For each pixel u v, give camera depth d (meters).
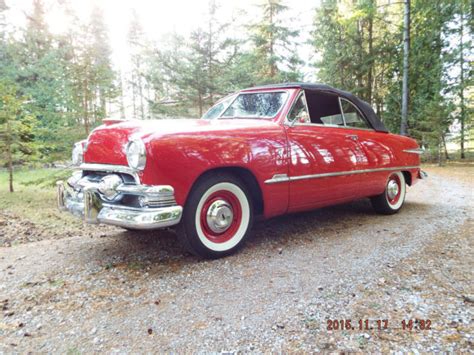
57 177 7.18
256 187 3.32
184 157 2.75
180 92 10.41
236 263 3.00
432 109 13.16
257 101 3.91
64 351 1.80
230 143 3.02
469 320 1.99
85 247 3.57
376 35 17.41
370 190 4.45
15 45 15.68
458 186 7.74
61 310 2.24
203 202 2.98
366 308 2.17
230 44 10.19
